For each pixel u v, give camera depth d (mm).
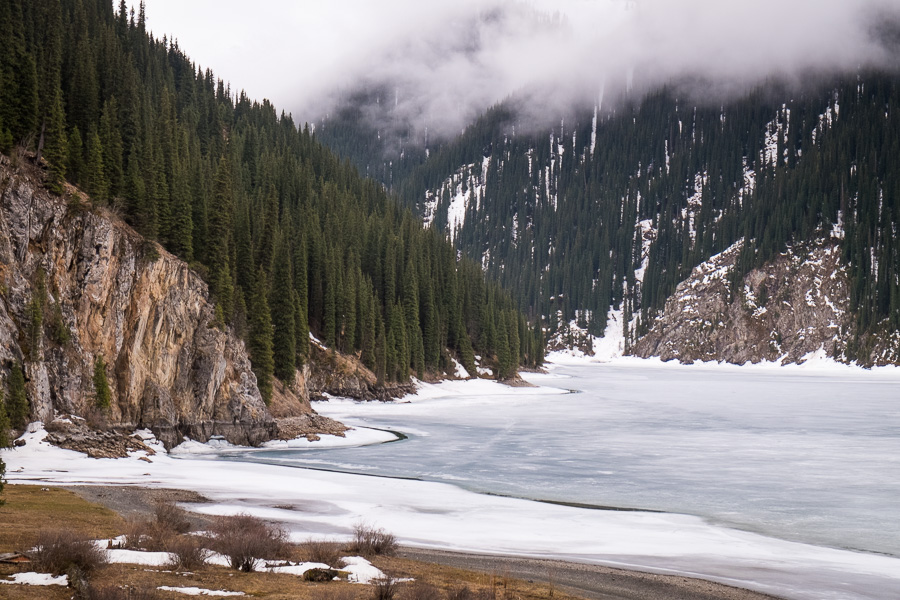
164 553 25109
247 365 77938
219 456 66125
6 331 53812
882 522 44469
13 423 52656
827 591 30016
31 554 23188
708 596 28203
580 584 28719
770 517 45656
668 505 48844
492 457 68875
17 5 82188
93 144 67938
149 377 66688
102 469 51062
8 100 66500
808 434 88812
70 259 62156
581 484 55844
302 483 51969
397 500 47344
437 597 21875
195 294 73062
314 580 23625
